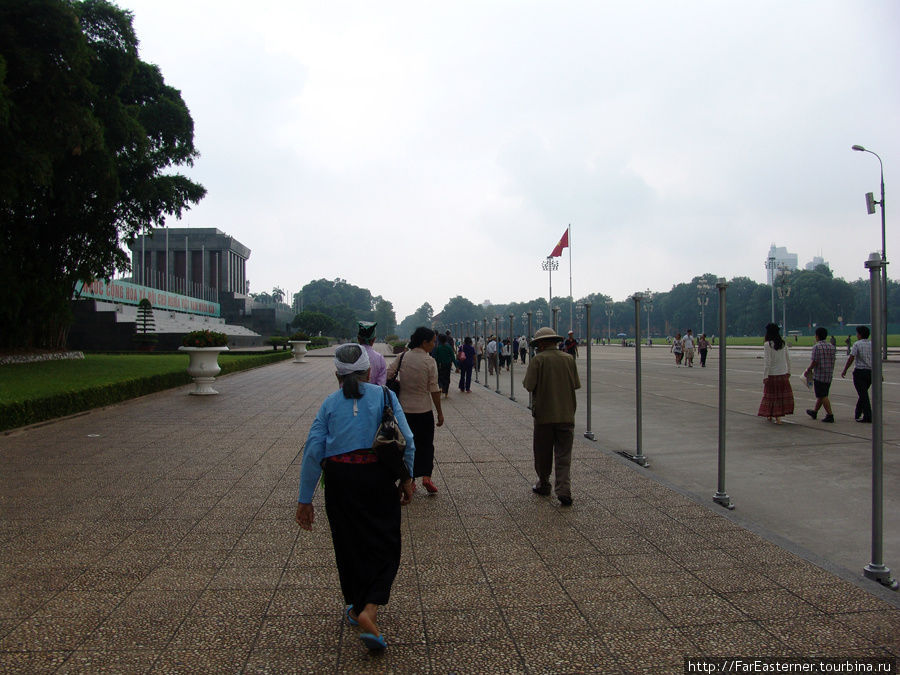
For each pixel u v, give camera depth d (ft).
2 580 12.84
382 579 10.07
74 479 21.25
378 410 11.02
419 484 21.33
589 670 9.57
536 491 19.83
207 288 249.14
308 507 10.78
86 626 10.87
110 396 39.29
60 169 54.70
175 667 9.57
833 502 19.86
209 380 47.42
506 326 385.50
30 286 63.93
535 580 13.01
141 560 14.01
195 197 74.79
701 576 13.15
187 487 20.31
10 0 45.11
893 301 385.50
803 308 332.60
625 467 23.50
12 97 47.47
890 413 37.76
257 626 10.95
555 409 18.53
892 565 14.88
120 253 71.72
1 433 28.32
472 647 10.29
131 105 66.03
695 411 41.34
